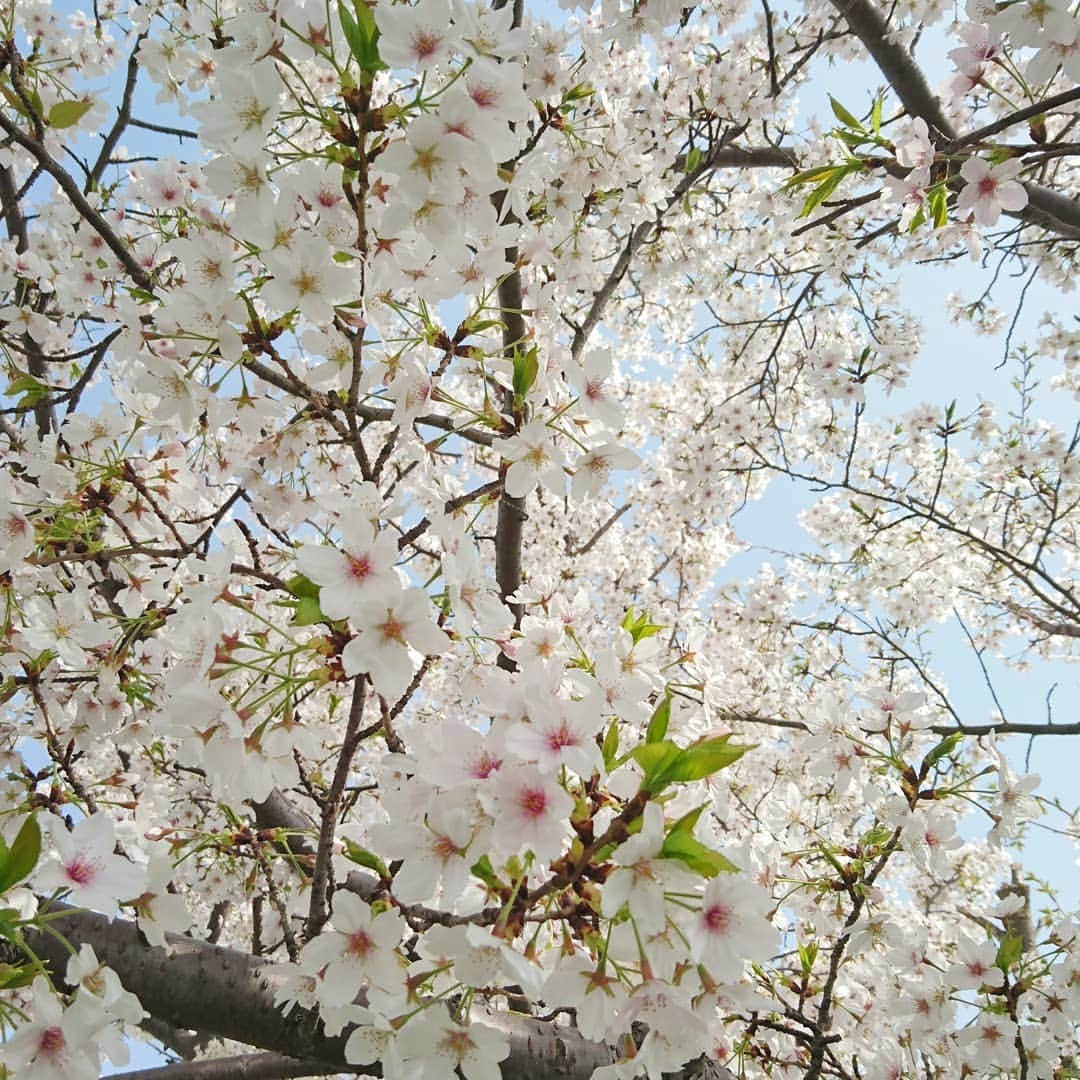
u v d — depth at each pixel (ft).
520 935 5.62
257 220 6.29
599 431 8.71
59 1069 5.19
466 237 6.81
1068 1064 12.19
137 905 6.60
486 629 7.03
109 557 9.67
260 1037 7.85
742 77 18.12
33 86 12.66
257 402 8.19
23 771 10.95
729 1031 11.57
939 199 10.90
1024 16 8.55
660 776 5.26
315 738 6.39
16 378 13.02
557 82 12.89
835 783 10.52
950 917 18.81
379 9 5.77
